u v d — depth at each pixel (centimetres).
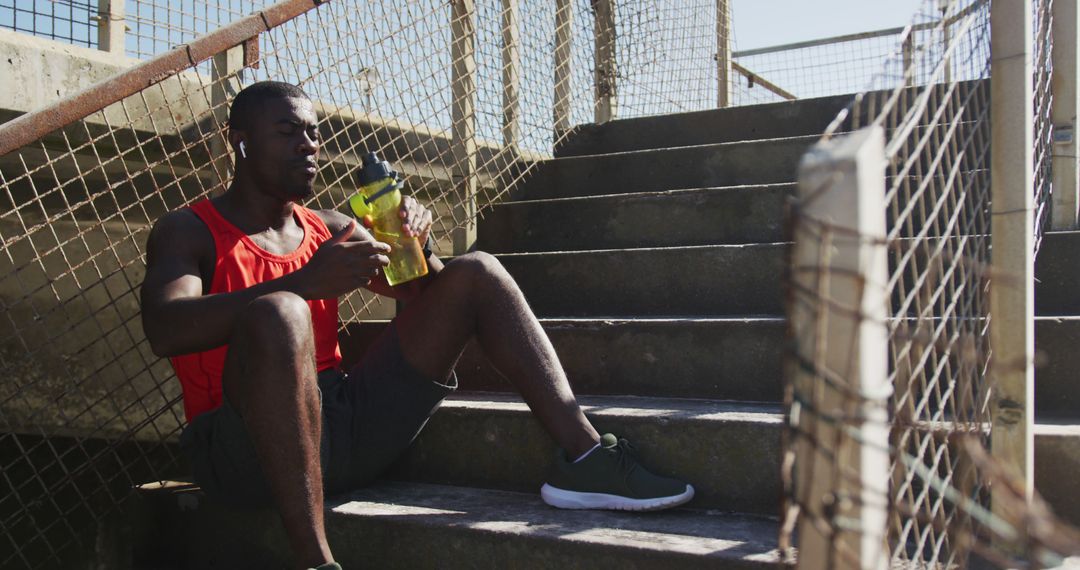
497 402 240
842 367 79
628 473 195
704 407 228
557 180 391
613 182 379
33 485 289
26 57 254
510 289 204
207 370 201
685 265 291
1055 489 179
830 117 374
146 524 227
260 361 167
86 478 279
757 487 197
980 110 165
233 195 213
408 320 209
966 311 160
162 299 185
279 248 213
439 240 421
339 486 213
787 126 383
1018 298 156
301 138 209
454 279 203
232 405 181
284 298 171
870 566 81
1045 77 256
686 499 196
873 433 81
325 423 202
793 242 81
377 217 201
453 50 341
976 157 169
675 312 293
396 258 202
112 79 221
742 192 320
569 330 262
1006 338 157
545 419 201
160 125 272
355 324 290
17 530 286
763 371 240
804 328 80
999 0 159
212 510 217
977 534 160
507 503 207
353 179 321
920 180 153
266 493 193
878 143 81
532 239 355
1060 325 218
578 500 198
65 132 248
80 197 302
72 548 274
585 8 434
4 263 294
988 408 161
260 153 206
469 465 227
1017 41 158
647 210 336
